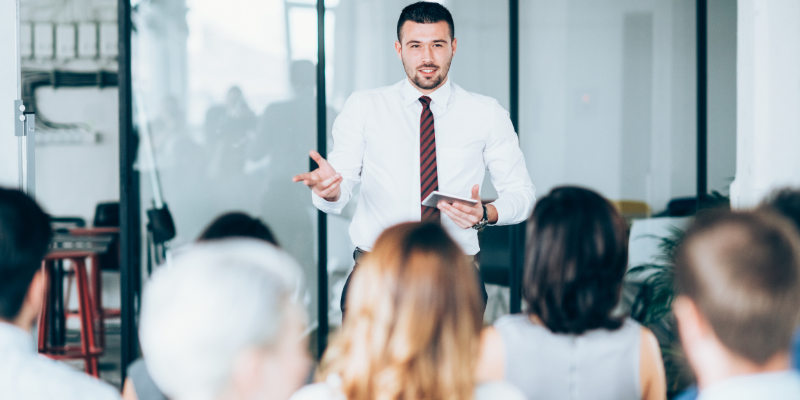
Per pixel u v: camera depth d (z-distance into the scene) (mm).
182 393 914
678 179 4094
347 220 3906
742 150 3363
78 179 4324
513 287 4023
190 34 3760
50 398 1213
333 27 3848
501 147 2719
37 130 4293
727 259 972
